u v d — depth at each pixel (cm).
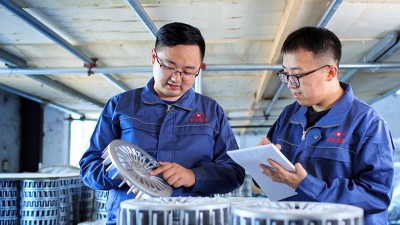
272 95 516
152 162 134
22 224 247
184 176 135
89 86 486
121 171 113
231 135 159
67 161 732
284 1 247
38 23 257
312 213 77
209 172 142
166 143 147
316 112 139
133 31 299
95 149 152
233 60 365
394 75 420
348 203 114
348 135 128
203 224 88
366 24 278
